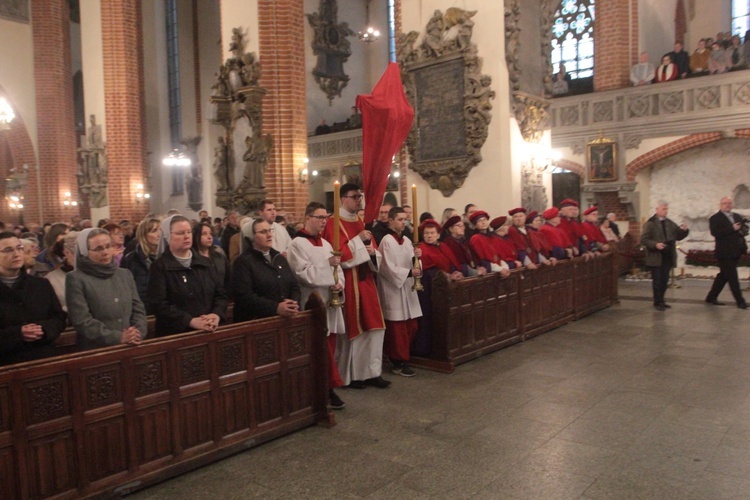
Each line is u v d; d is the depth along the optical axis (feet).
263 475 13.91
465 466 14.15
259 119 44.52
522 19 34.19
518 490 12.89
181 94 90.68
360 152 69.46
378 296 21.36
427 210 36.40
